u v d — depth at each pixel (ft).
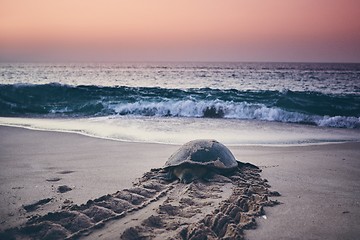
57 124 39.78
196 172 18.60
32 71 213.05
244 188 16.84
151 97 54.70
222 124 39.09
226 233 12.00
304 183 18.67
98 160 23.54
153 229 12.40
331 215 14.07
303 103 47.96
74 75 167.73
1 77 133.80
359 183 18.66
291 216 13.96
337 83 98.89
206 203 14.94
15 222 13.16
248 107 45.21
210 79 124.67
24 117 46.55
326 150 27.12
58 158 24.12
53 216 13.28
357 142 30.30
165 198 15.74
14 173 20.31
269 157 24.91
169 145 28.32
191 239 11.46
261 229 12.69
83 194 16.51
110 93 57.67
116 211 13.92
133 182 18.44
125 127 37.06
